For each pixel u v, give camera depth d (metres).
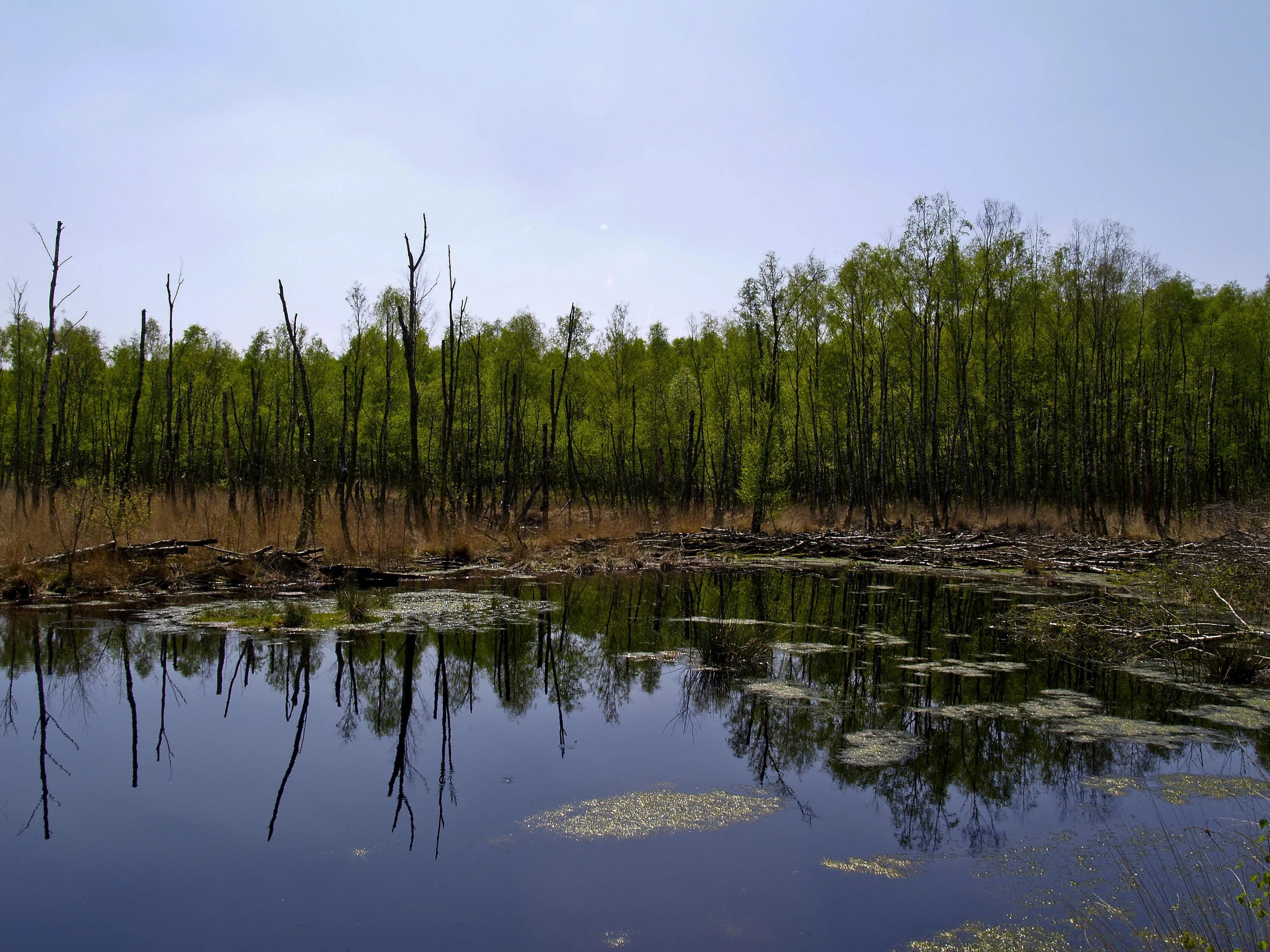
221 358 40.75
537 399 38.00
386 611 14.59
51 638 12.04
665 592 18.58
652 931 4.95
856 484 36.03
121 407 39.12
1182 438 36.97
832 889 5.50
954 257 29.44
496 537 23.27
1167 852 6.06
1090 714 9.30
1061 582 20.11
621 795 7.09
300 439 19.80
